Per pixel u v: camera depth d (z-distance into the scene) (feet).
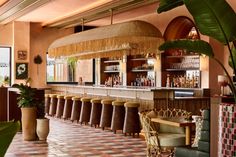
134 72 47.03
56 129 35.40
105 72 52.80
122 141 29.35
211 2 10.24
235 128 11.46
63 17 44.47
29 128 29.35
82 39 33.37
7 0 34.37
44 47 51.44
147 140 20.90
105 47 32.81
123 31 29.17
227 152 11.68
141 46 30.83
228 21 10.69
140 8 37.78
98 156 23.67
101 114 35.73
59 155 23.88
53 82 52.80
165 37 39.60
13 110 34.65
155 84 41.86
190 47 12.28
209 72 35.73
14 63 49.37
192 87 37.78
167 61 41.24
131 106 31.73
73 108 40.70
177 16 37.70
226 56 35.81
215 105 14.64
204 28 11.09
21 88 29.60
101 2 35.65
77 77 54.39
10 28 49.70
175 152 16.72
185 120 20.42
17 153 24.38
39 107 30.76
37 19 47.73
